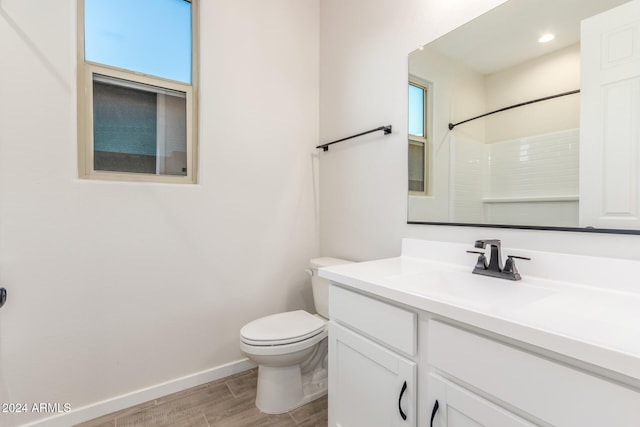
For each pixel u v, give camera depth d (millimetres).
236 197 1931
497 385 707
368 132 1789
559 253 1032
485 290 1074
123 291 1591
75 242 1472
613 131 933
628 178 906
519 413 678
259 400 1600
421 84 1511
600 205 960
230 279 1917
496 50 1221
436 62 1439
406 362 928
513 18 1174
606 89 945
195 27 1835
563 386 604
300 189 2186
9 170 1332
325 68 2199
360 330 1108
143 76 1705
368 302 1072
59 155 1434
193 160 1855
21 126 1353
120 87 1655
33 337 1382
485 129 1254
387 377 1000
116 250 1572
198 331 1811
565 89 1032
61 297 1441
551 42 1070
